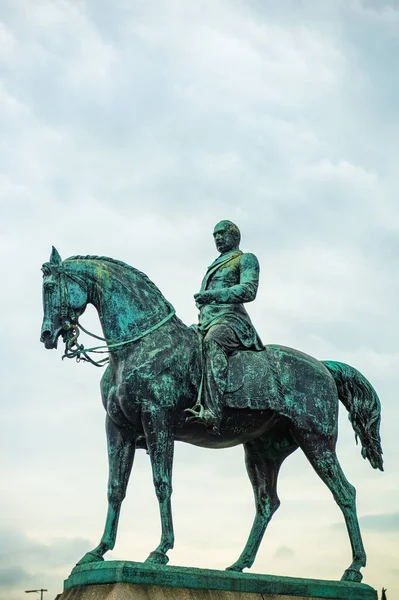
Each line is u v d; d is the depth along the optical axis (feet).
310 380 34.53
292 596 31.32
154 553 30.19
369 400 36.09
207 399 32.22
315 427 34.06
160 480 30.96
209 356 32.73
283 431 35.04
